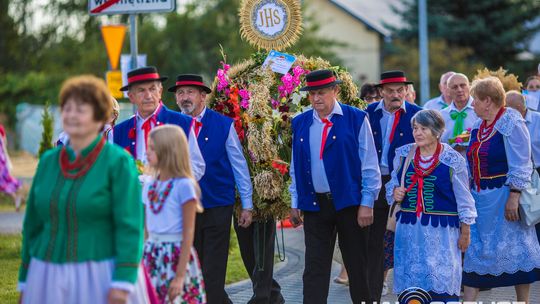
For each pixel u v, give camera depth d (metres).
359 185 6.73
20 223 14.30
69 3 38.69
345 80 8.08
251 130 7.48
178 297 5.20
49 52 38.44
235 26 36.84
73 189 4.34
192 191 5.16
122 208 4.37
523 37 35.62
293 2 8.13
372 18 52.81
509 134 6.95
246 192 7.09
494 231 7.10
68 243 4.34
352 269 6.81
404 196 6.61
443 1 35.78
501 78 10.14
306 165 6.79
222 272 6.88
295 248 11.59
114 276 4.31
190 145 6.54
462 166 6.46
